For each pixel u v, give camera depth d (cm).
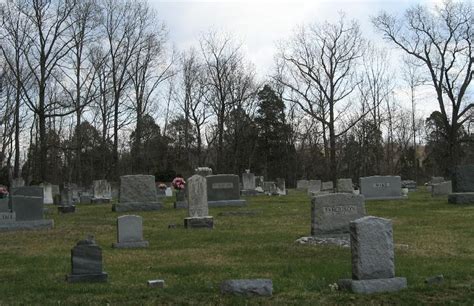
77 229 2186
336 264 1252
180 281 1102
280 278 1110
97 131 6612
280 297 946
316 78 5819
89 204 3750
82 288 1041
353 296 931
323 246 1512
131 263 1359
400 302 910
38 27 4609
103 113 5659
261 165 7838
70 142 6731
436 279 1020
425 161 7931
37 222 2258
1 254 1580
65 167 7431
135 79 5806
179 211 2891
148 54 5850
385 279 970
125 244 1662
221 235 1889
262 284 967
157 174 6719
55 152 7069
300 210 2800
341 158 7269
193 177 2216
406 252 1440
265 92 7844
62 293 1005
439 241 1641
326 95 5800
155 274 1193
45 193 4103
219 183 3184
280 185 4553
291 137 7800
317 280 1060
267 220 2369
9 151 6059
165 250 1596
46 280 1134
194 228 2128
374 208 2859
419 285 992
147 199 3020
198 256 1462
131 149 6906
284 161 7819
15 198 2270
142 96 5853
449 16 6744
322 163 7656
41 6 4606
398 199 3378
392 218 2358
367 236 973
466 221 2138
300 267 1231
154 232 2017
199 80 6650
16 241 1895
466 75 5372
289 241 1669
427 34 5478
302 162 7800
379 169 7225
